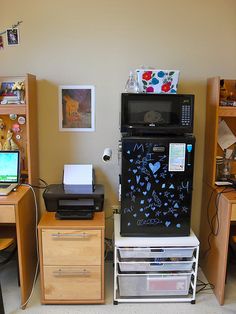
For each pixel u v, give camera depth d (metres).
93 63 2.35
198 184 2.53
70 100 2.39
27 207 2.14
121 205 2.05
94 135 2.45
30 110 2.20
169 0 2.28
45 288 2.04
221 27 2.32
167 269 2.08
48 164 2.48
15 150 2.25
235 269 2.48
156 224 2.08
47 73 2.36
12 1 2.27
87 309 2.04
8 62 2.34
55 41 2.32
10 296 2.16
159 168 2.00
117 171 2.50
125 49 2.33
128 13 2.29
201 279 2.38
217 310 2.04
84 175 2.38
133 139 1.96
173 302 2.12
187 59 2.35
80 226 1.96
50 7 2.28
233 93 2.33
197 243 2.03
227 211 1.97
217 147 2.39
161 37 2.32
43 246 1.98
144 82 2.05
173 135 2.03
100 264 2.01
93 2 2.27
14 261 2.52
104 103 2.40
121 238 2.06
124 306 2.07
